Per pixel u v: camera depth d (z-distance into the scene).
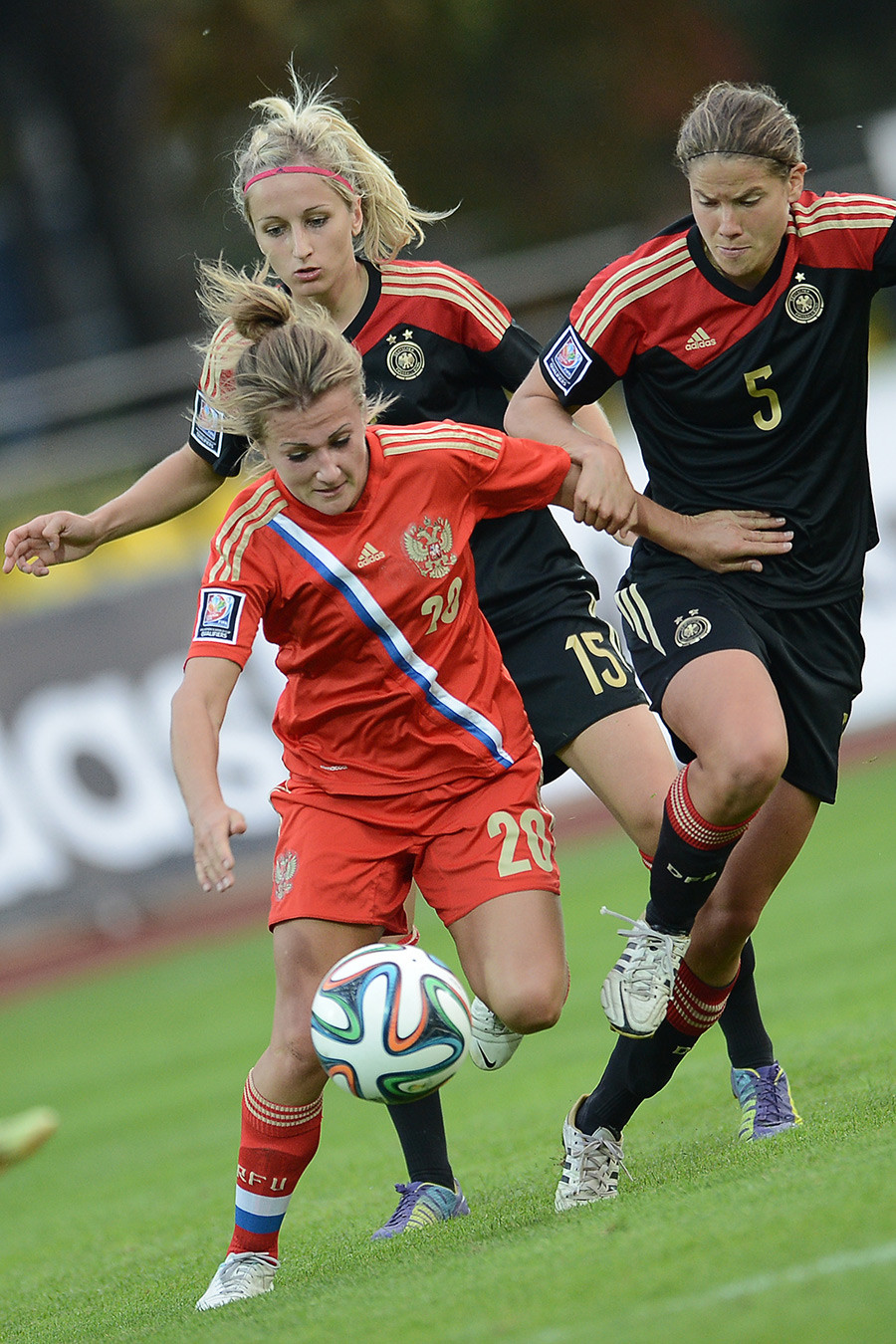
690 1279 10.45
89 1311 15.23
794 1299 9.59
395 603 14.12
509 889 14.20
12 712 48.41
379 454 14.20
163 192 83.94
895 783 49.06
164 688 49.19
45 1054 37.12
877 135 55.72
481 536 16.23
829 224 14.85
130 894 48.38
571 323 15.56
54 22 79.00
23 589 49.12
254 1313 12.66
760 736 13.76
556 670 15.74
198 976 44.06
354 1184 19.72
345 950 14.38
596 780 15.45
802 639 15.35
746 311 14.91
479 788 14.49
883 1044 19.84
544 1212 14.62
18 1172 25.95
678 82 83.62
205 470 16.64
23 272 93.75
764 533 15.05
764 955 30.16
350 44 79.94
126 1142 26.66
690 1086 21.09
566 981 14.23
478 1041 15.32
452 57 81.06
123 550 49.66
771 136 14.01
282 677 48.50
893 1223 10.61
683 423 15.48
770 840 15.23
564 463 15.16
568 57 82.38
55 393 57.03
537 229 82.19
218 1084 30.12
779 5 87.69
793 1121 16.23
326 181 15.98
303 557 14.03
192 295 83.31
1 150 89.50
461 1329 10.52
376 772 14.46
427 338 16.52
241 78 79.75
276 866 14.70
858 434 15.45
